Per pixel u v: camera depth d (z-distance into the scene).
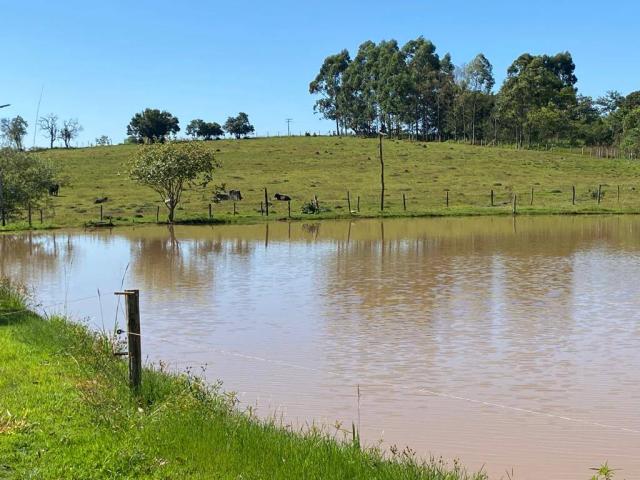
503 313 14.96
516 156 86.25
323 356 11.66
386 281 19.73
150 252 28.83
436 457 7.44
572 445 7.76
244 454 6.52
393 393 9.66
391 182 68.31
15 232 40.81
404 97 121.62
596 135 114.62
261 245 31.30
